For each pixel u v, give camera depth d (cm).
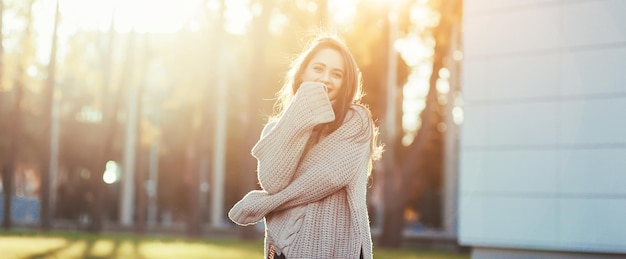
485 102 1002
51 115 3127
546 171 954
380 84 2725
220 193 4306
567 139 941
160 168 5225
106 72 3312
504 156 985
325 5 2691
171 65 3603
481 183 1001
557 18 953
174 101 3922
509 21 988
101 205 3188
